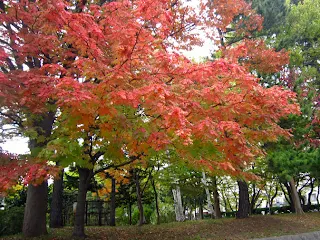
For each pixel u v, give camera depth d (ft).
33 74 17.53
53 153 18.28
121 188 60.75
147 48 16.81
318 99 44.32
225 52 40.60
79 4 25.26
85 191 31.58
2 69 22.39
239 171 26.53
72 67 19.45
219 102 19.99
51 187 59.52
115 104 16.76
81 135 20.07
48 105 19.16
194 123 19.19
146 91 15.16
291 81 44.68
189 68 17.67
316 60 69.72
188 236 35.70
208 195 70.33
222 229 40.88
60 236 31.22
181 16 33.91
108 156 22.61
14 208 38.22
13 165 17.70
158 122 18.03
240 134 19.39
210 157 23.20
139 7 16.62
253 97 20.40
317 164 38.47
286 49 52.49
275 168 42.27
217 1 36.19
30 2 20.17
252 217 53.98
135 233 36.96
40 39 19.24
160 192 77.97
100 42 18.34
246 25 48.11
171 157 29.09
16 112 19.39
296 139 41.39
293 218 54.29
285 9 53.01
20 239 29.50
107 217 56.54
